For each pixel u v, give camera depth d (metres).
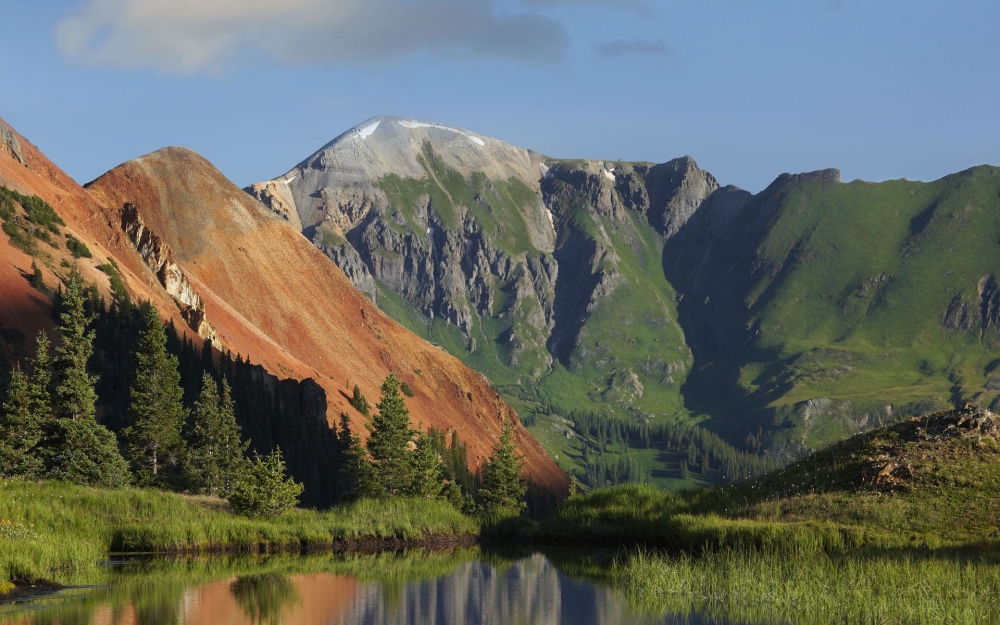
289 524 74.56
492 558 69.50
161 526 66.38
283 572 60.19
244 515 75.12
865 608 43.47
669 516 71.19
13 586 49.59
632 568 57.00
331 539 73.81
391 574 61.00
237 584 55.16
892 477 64.81
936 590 45.31
